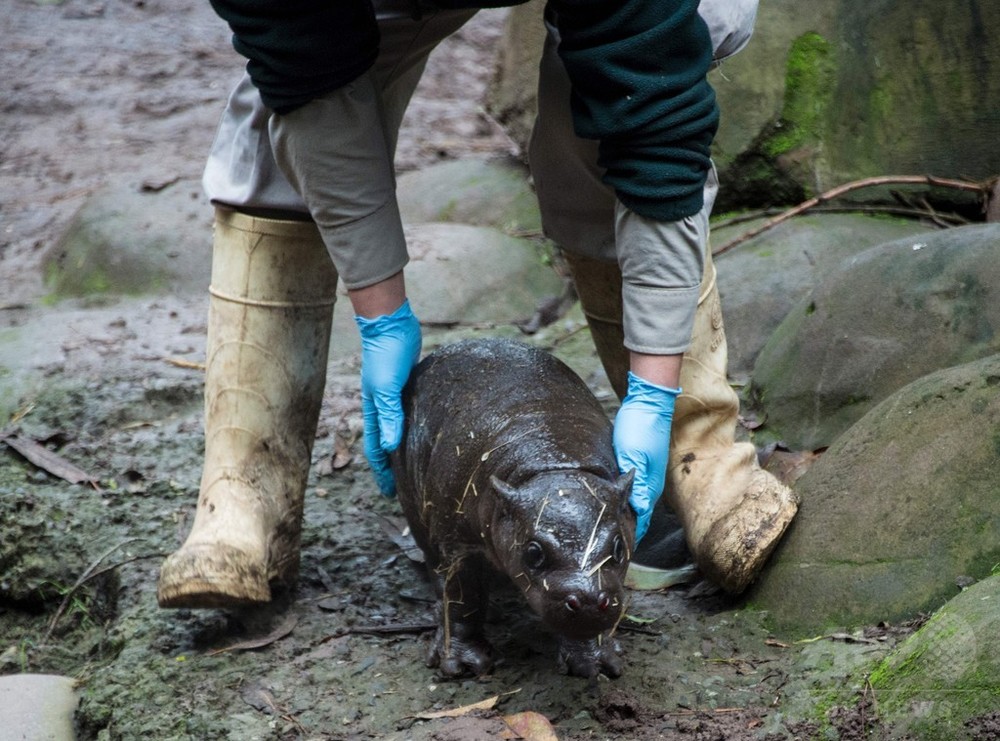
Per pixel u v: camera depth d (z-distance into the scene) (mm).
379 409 6871
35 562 8430
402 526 8359
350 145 6387
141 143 15828
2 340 10945
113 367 10406
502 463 6180
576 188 7008
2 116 16906
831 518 6844
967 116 10750
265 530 7148
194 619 7199
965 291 8070
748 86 11320
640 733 5871
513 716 5961
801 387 8695
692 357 7168
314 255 7180
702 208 6250
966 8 10703
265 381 7191
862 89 11094
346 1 6086
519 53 13086
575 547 5578
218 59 18875
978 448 6484
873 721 5512
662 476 6461
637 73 5801
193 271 11992
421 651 6855
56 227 13539
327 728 6207
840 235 10375
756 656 6473
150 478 9047
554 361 7035
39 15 20609
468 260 11570
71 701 7074
